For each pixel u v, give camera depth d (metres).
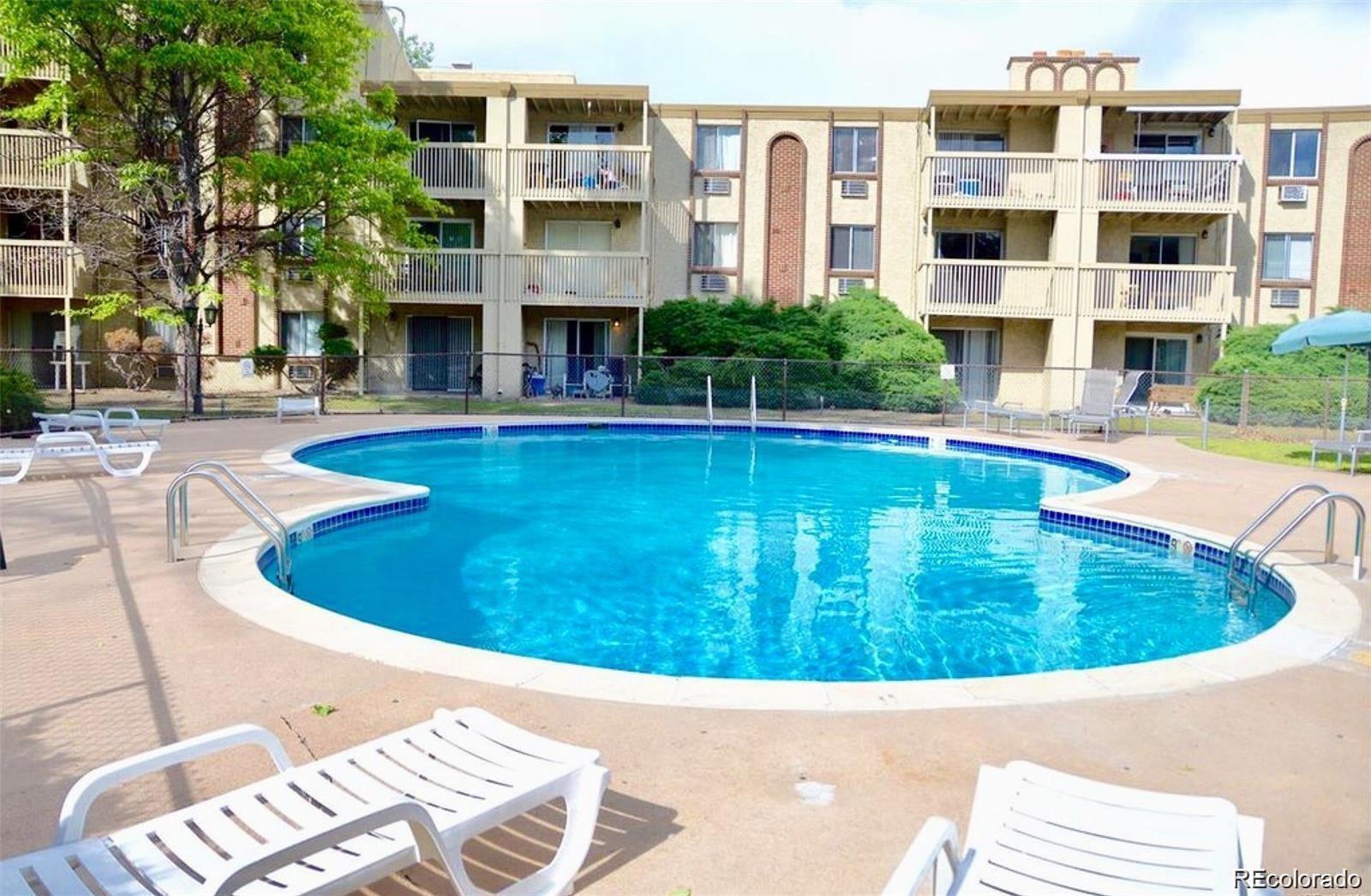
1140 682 4.52
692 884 2.71
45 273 23.64
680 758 3.57
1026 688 4.41
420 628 6.56
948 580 8.05
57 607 5.52
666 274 27.25
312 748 3.59
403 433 17.14
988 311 25.47
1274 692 4.40
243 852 2.27
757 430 19.75
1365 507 10.34
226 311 25.80
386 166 20.06
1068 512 10.15
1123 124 26.31
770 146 27.02
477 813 2.39
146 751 3.54
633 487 12.85
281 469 11.54
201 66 17.75
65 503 9.02
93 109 20.23
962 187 25.44
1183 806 2.34
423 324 26.89
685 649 6.18
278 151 22.95
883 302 26.02
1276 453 16.12
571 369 27.03
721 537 9.68
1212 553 8.27
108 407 20.02
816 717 4.00
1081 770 3.52
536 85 24.97
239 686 4.26
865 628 6.68
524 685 4.32
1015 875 2.13
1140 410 21.77
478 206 26.47
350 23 20.14
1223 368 23.34
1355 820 3.15
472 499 11.73
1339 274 26.34
